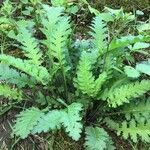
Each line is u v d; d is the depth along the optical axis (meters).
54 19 0.57
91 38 0.66
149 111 0.54
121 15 0.66
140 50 0.61
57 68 0.54
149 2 0.72
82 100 0.54
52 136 0.54
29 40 0.55
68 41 0.57
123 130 0.53
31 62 0.55
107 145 0.51
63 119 0.48
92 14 0.69
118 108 0.56
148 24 0.66
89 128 0.52
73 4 0.70
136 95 0.52
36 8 0.67
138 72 0.52
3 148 0.53
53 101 0.55
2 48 0.62
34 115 0.51
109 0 0.72
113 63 0.55
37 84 0.58
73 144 0.54
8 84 0.58
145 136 0.52
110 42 0.55
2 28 0.63
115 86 0.54
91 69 0.54
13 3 0.70
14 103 0.56
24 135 0.49
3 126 0.55
